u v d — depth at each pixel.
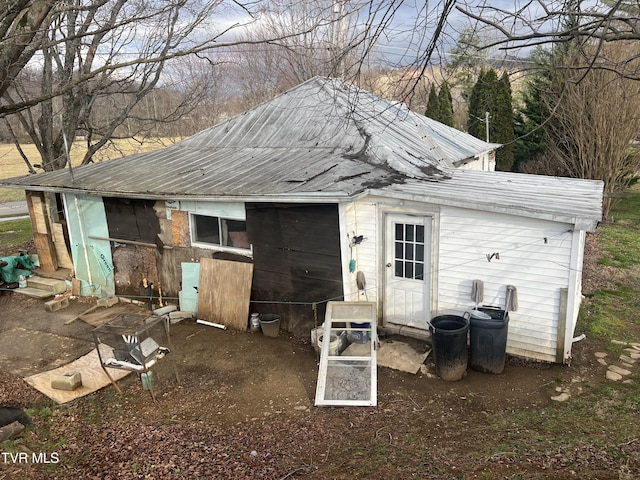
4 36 6.27
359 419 6.12
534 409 6.21
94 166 12.17
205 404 6.70
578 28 4.32
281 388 7.08
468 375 7.27
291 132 11.38
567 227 6.82
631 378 6.94
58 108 17.44
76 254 11.48
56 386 7.09
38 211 12.12
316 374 7.45
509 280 7.46
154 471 5.08
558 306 7.14
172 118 18.20
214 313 9.55
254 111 12.52
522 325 7.51
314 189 7.82
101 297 11.32
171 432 5.92
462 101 23.75
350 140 10.34
